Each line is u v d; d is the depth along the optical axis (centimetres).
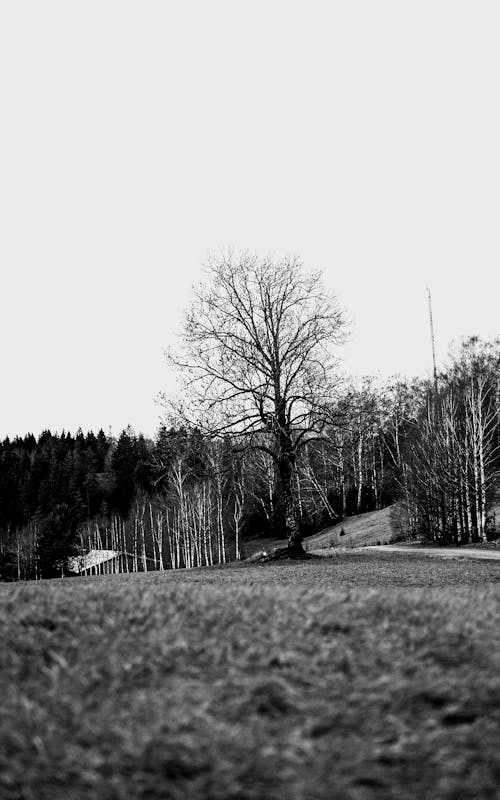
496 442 6062
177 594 1005
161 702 602
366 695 615
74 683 641
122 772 506
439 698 611
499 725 561
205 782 491
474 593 1184
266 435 3956
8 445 18100
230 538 8869
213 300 3678
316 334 3644
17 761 508
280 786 488
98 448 16575
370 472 9212
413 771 506
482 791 478
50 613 839
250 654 707
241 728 562
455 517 5244
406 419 8644
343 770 508
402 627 790
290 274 3744
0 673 664
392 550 4428
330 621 808
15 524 12912
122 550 10544
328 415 3578
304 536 8706
